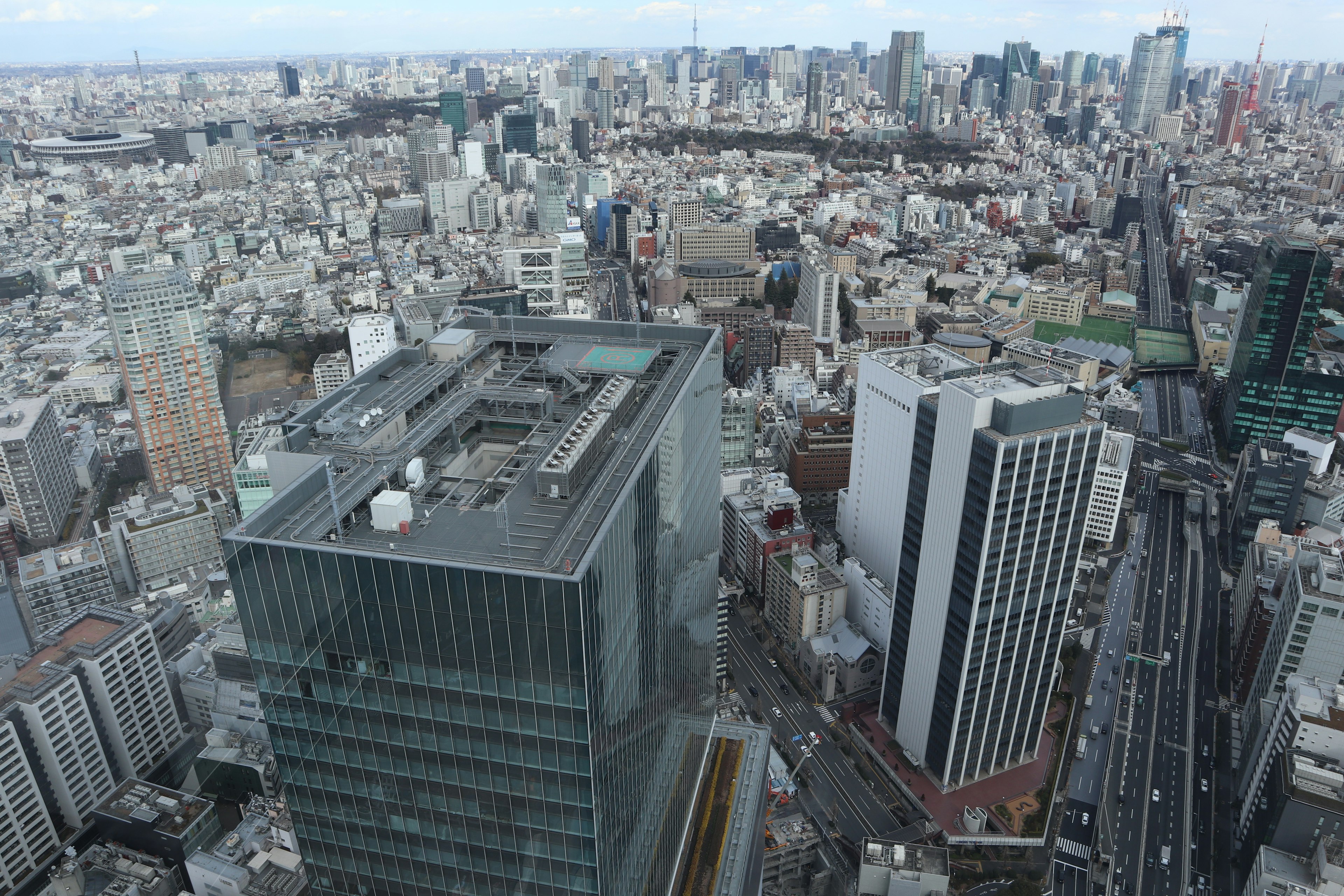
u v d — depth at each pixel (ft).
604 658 337.11
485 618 306.14
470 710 330.95
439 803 361.30
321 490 379.55
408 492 385.91
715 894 579.48
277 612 327.67
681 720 537.24
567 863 362.74
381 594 312.71
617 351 546.67
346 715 347.77
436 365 521.65
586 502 369.09
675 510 464.24
